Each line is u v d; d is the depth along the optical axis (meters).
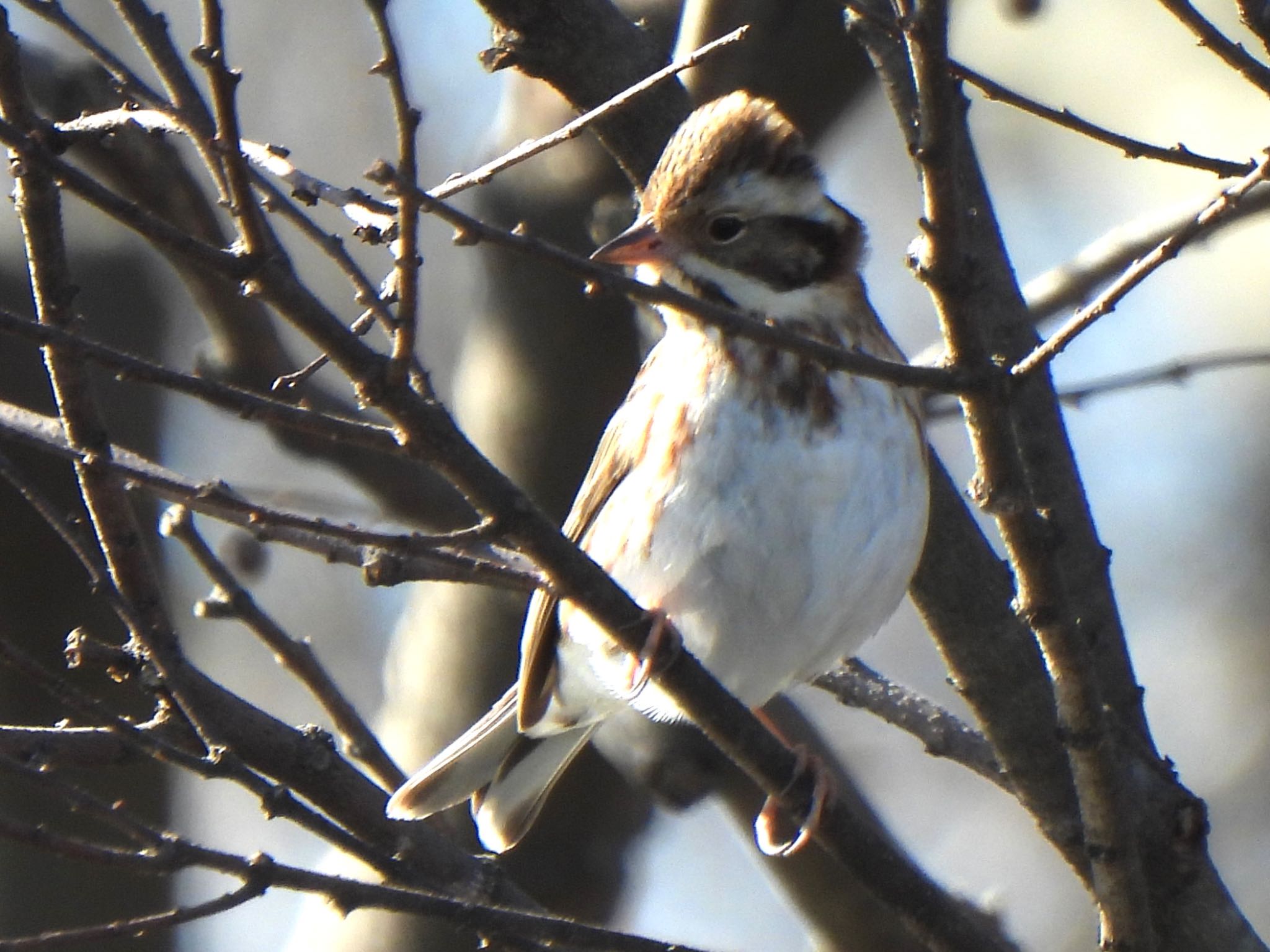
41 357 13.35
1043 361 7.39
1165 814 9.88
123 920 13.05
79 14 16.67
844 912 12.38
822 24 12.36
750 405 9.95
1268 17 7.27
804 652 10.35
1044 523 7.82
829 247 10.48
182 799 13.68
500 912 7.95
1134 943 8.60
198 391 6.57
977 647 10.34
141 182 10.07
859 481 9.89
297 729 9.00
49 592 13.05
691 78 12.42
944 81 6.97
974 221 10.23
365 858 7.95
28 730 7.98
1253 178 7.02
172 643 8.23
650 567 10.12
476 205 13.63
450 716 13.42
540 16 10.06
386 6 6.16
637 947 8.16
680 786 12.47
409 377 6.92
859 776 17.42
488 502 7.28
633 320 13.48
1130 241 12.91
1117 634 10.24
